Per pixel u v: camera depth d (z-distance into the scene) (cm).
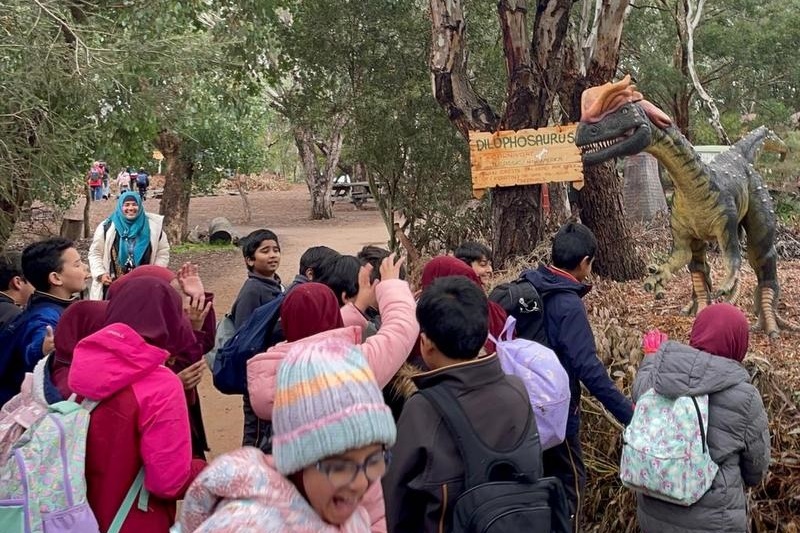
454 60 754
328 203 2545
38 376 265
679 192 542
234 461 168
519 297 344
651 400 298
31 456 225
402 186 1023
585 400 427
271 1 1020
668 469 282
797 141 1364
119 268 641
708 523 283
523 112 732
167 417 236
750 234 573
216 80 1060
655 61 1777
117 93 827
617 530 412
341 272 369
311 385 159
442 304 238
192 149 1783
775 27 1819
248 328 364
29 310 373
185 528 171
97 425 232
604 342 455
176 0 908
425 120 973
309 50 997
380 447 163
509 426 229
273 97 1125
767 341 551
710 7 1938
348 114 1016
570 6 721
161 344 264
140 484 237
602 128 499
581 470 355
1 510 222
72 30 721
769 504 385
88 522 226
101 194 2986
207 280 1349
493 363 238
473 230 992
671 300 662
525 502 215
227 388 369
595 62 782
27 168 716
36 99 680
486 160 730
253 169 2058
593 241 353
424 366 303
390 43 983
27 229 1078
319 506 161
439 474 223
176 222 1842
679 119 1933
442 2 743
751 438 285
